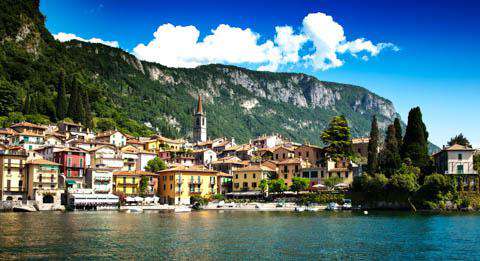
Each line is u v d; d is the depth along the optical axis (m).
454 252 76.88
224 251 76.12
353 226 109.31
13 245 78.31
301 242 85.25
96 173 182.25
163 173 196.25
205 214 145.75
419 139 174.00
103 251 74.81
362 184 164.50
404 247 81.06
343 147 199.00
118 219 124.62
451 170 160.62
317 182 192.38
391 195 160.62
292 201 178.12
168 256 71.94
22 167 167.12
